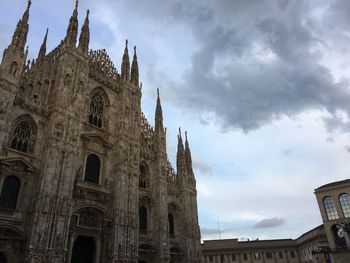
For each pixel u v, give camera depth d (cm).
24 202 3947
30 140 4322
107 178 5188
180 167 7231
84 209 4578
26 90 5112
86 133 4997
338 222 8169
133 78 6588
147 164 6297
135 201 5322
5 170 3878
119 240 4762
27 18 4659
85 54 5431
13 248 3709
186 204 6725
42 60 5650
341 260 7556
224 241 11056
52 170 4184
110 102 5891
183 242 6281
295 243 10712
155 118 7094
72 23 5450
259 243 10900
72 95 4894
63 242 3991
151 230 5738
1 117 3872
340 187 8412
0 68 4081
